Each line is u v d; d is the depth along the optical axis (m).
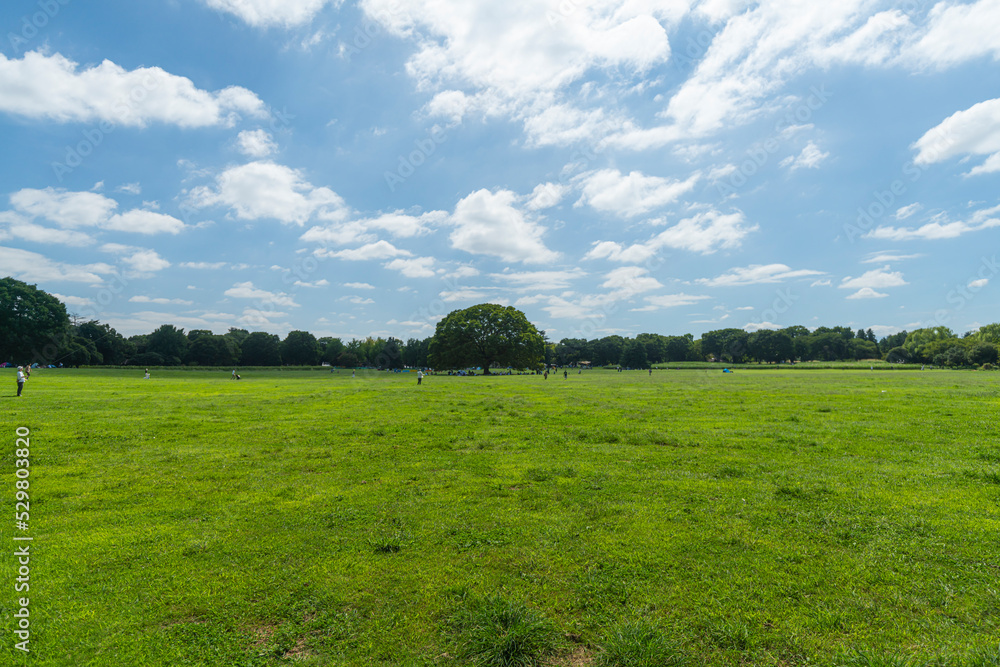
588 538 7.55
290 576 6.36
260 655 4.77
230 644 4.94
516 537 7.64
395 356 164.25
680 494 9.84
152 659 4.70
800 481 10.62
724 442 15.44
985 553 6.79
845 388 41.44
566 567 6.59
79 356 100.88
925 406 24.27
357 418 21.89
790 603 5.62
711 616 5.34
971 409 22.55
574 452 14.32
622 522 8.24
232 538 7.64
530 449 14.85
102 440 15.66
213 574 6.41
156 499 9.73
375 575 6.39
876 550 6.98
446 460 13.31
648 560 6.74
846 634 5.01
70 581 6.16
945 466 11.89
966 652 4.59
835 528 7.82
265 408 25.73
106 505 9.34
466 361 108.38
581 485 10.59
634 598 5.76
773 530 7.82
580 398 32.97
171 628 5.20
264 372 105.56
